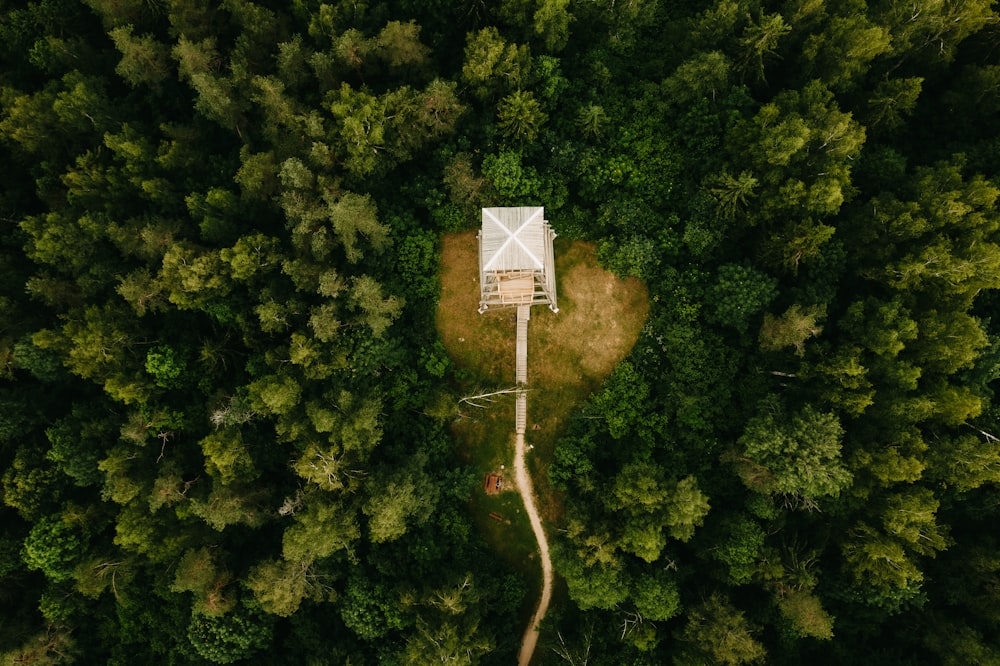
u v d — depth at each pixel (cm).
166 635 5694
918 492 4775
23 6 5978
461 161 5412
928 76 5712
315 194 5150
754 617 5266
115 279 5356
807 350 5147
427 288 5669
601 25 6031
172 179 5581
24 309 5438
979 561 4978
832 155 4972
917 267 4753
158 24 5856
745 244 5516
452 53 6000
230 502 4953
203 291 5181
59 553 5141
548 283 5450
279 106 5250
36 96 5341
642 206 5678
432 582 5394
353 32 5247
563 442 5575
